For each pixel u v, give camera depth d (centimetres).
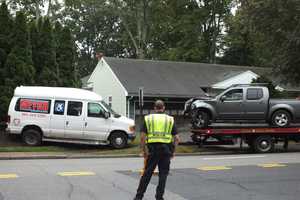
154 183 1219
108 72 3994
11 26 2691
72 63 3089
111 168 1591
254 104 2311
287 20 2717
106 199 1020
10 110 2405
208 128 2338
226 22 4975
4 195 1062
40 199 1017
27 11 4781
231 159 1914
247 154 2267
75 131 2406
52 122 2400
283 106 2331
